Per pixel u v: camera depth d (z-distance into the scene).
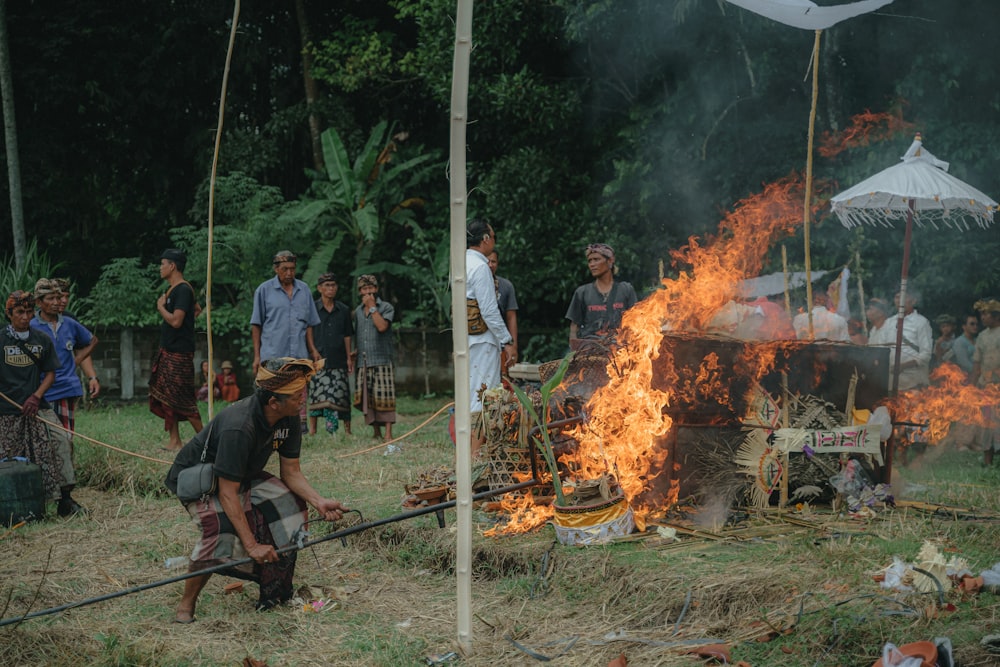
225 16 20.20
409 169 18.91
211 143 20.00
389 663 4.06
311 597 4.94
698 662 3.79
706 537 5.18
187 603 4.63
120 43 20.03
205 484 4.54
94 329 15.20
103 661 4.05
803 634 3.85
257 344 9.51
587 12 13.48
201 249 17.39
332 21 20.59
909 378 8.58
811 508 5.88
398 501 6.53
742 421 5.86
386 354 9.87
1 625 4.10
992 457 8.29
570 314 7.68
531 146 15.87
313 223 17.86
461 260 4.03
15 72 18.94
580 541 5.18
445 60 15.14
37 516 6.77
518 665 3.97
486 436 6.20
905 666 3.42
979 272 11.30
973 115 11.80
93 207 21.17
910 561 4.57
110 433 9.82
